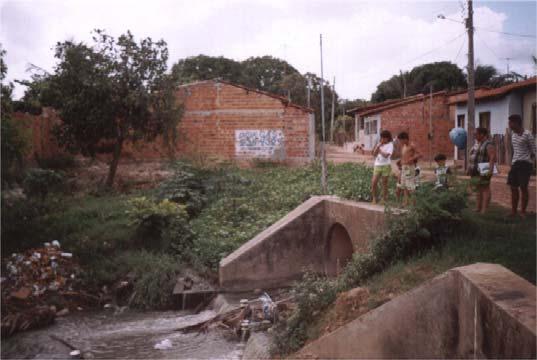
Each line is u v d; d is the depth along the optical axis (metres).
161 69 21.41
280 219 14.47
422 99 30.84
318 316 7.95
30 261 13.12
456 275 5.85
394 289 7.04
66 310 11.96
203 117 25.48
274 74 58.91
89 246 14.47
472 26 18.34
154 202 17.00
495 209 10.23
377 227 9.59
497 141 18.42
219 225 15.69
